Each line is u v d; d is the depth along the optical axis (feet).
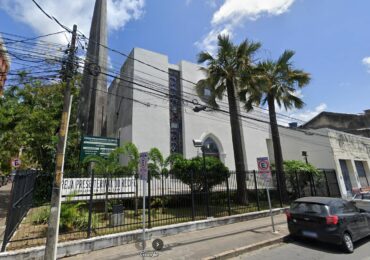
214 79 48.49
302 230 26.22
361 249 24.68
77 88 57.77
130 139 54.75
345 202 27.68
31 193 33.63
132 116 55.57
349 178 77.56
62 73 22.30
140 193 39.99
